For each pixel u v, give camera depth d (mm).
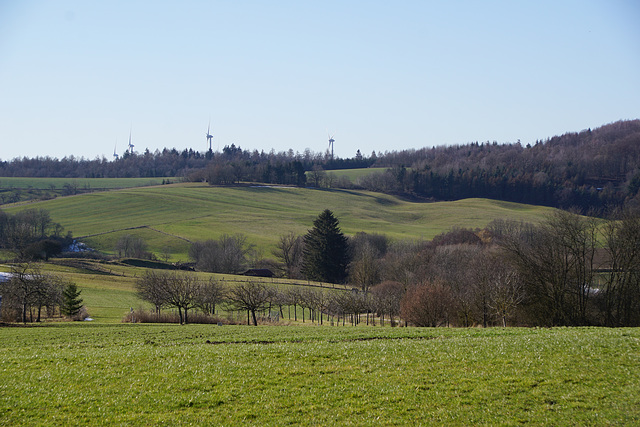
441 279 67312
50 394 20922
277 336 34219
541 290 57000
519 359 23219
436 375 21859
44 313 74500
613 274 55125
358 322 75812
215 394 20641
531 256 58938
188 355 26359
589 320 55750
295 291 81688
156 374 23172
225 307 78000
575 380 20359
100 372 23734
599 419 17094
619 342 24922
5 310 61625
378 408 18969
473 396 19547
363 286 105062
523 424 17234
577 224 58281
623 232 55125
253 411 19031
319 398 20016
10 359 26844
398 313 70312
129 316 62375
